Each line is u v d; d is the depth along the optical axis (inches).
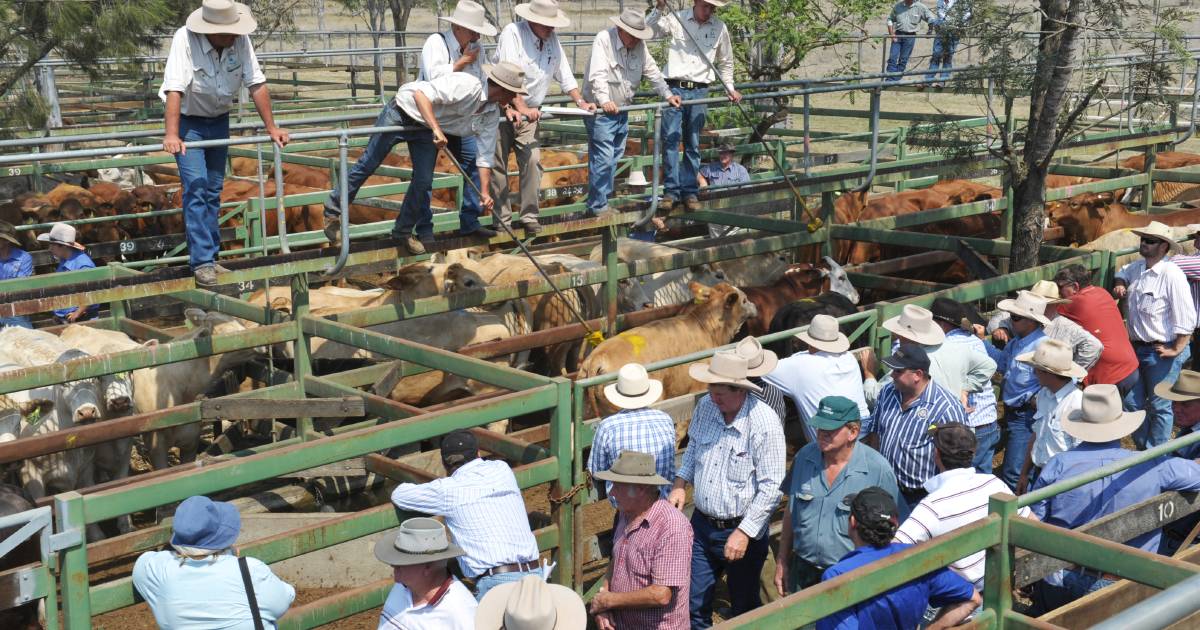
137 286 293.0
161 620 183.9
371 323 329.7
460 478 219.8
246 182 569.6
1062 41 401.4
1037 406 278.1
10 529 215.6
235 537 187.0
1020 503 176.6
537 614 150.2
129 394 309.1
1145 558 159.9
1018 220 422.3
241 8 286.7
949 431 213.0
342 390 312.7
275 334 321.1
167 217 550.9
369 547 288.7
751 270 477.4
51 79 668.1
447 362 284.7
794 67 615.8
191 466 289.4
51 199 532.7
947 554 171.3
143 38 620.1
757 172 634.2
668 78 399.2
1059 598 224.1
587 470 270.5
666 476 240.4
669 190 405.4
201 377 343.0
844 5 604.4
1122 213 542.3
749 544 241.3
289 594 192.4
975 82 518.6
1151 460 218.8
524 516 221.9
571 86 365.7
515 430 378.0
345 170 309.3
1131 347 340.8
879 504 189.3
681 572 206.5
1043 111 407.8
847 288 412.8
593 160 381.4
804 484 225.1
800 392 270.5
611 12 1411.2
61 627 245.0
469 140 342.3
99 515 192.1
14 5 580.7
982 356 287.3
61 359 295.7
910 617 182.7
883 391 255.4
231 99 291.1
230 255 504.1
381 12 1273.4
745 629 153.8
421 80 324.2
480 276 393.4
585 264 417.1
